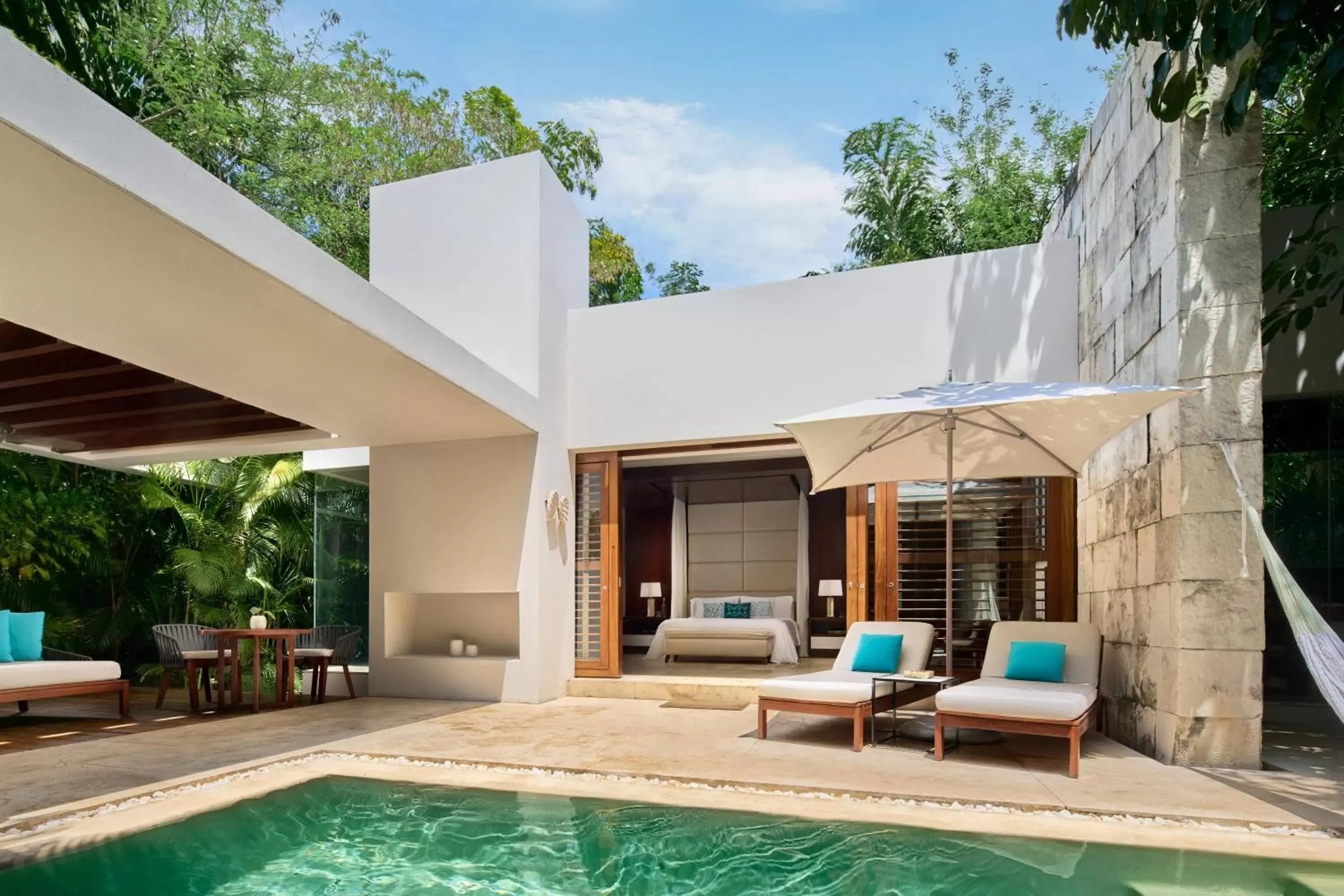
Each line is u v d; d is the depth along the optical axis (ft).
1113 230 22.34
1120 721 20.80
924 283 27.09
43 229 14.70
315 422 26.76
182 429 29.12
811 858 12.34
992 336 26.37
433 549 29.73
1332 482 25.30
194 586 35.01
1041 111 59.52
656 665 38.19
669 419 29.50
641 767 17.47
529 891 11.34
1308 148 23.61
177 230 14.85
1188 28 14.98
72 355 22.40
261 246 16.33
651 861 12.35
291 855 12.81
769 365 28.45
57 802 14.92
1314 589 25.27
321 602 35.76
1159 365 18.72
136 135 13.76
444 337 22.79
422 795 16.03
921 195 56.18
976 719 17.63
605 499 30.83
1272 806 14.12
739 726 22.86
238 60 44.50
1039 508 26.48
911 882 11.31
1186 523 17.12
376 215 31.94
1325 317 24.41
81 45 23.45
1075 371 25.72
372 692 30.01
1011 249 26.50
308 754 19.15
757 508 50.34
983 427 20.86
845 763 17.85
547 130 66.23
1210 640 17.02
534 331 29.01
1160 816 13.75
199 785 16.53
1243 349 16.99
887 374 27.14
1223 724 16.97
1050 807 14.30
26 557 33.88
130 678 38.75
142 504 37.65
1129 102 21.07
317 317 18.53
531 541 28.50
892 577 27.32
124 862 12.38
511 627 30.60
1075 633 20.93
